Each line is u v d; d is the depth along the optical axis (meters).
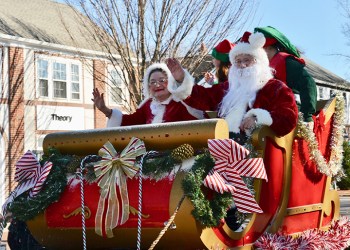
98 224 3.31
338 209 5.18
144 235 3.23
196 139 3.28
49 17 25.47
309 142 4.32
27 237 3.91
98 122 25.58
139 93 17.34
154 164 3.23
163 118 4.50
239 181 3.24
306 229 4.46
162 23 16.64
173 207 3.09
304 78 5.02
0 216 3.78
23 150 22.78
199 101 4.48
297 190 4.25
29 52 23.16
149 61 17.06
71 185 3.48
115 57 19.72
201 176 3.09
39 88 23.50
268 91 4.10
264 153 3.71
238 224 3.64
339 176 5.16
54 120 24.00
